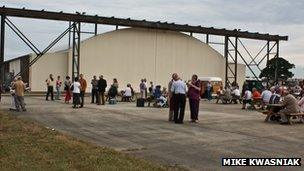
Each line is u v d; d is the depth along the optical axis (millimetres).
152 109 25906
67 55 47719
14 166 8875
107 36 50375
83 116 20719
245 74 58594
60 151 10719
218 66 57688
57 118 19578
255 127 17766
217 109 28344
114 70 50875
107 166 9227
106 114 21953
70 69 47719
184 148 12500
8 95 37625
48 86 33250
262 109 27906
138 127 17016
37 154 10227
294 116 19234
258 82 51969
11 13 40594
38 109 23984
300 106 20156
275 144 13539
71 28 44906
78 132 15281
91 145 12000
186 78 55688
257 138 14672
